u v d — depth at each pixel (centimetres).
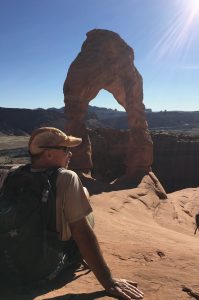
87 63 1938
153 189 1991
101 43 2017
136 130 2152
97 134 3375
